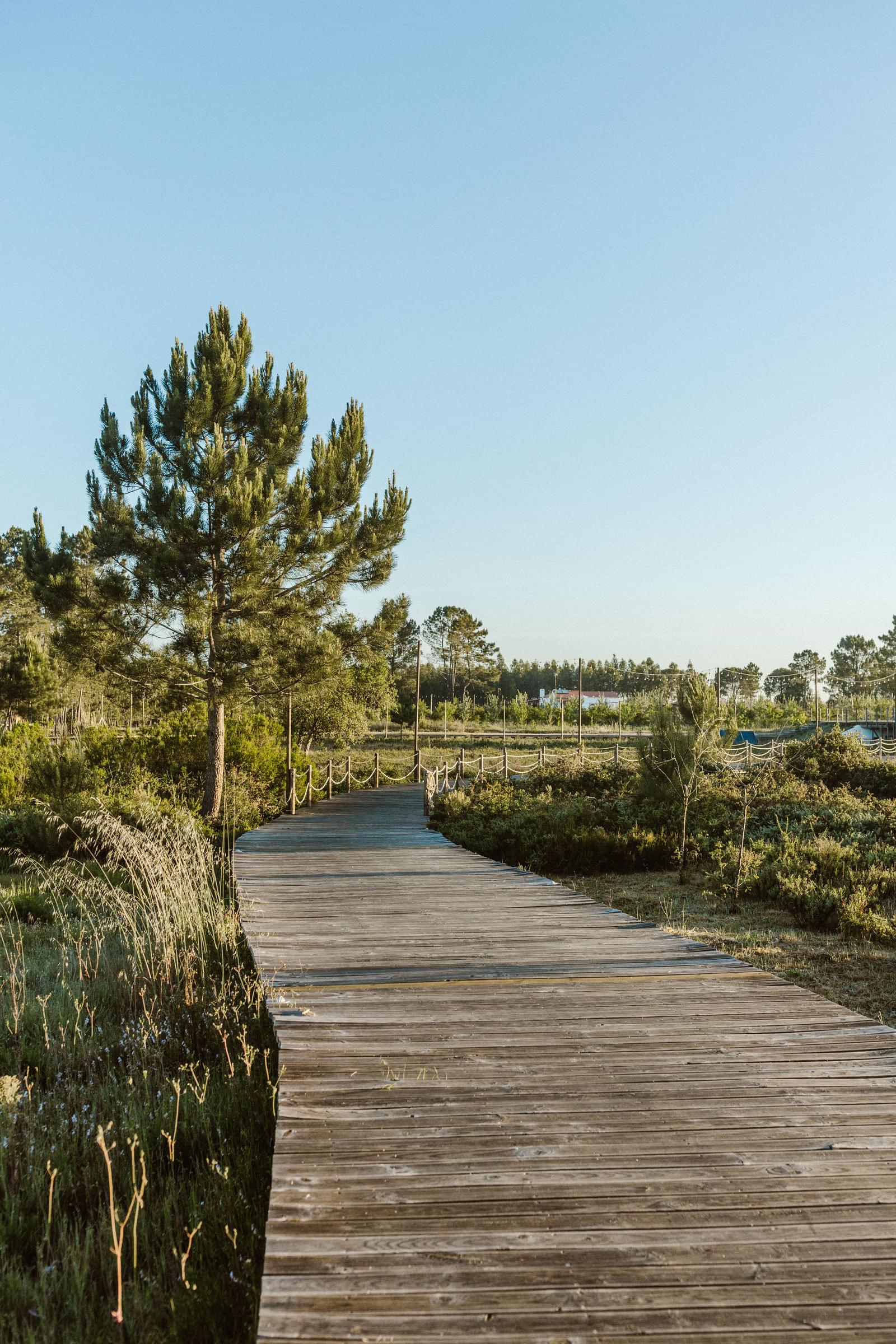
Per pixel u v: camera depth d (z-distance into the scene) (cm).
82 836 1296
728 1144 366
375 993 591
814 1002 564
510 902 917
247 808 1802
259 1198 368
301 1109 403
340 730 2900
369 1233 301
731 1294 269
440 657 10681
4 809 1529
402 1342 248
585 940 741
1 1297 314
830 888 919
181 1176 404
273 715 2552
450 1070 450
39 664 3753
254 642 1582
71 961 751
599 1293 270
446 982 616
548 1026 520
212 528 1619
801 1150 360
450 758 4031
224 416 1698
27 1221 371
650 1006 556
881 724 4584
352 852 1324
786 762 2055
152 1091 499
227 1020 588
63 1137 435
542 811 1443
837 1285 273
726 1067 451
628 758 3167
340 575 1761
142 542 1555
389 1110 402
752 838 1255
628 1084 430
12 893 1001
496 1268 282
